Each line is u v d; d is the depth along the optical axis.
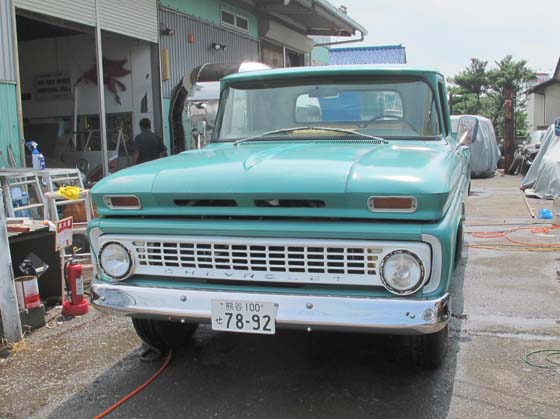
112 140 12.58
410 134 4.21
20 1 8.56
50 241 5.27
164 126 12.30
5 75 8.30
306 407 3.32
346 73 4.43
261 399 3.44
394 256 2.86
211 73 10.71
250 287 3.08
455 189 3.51
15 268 5.14
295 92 4.53
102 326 4.74
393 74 4.37
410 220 2.88
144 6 11.53
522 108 37.69
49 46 12.90
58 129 13.04
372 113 4.35
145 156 9.71
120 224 3.27
